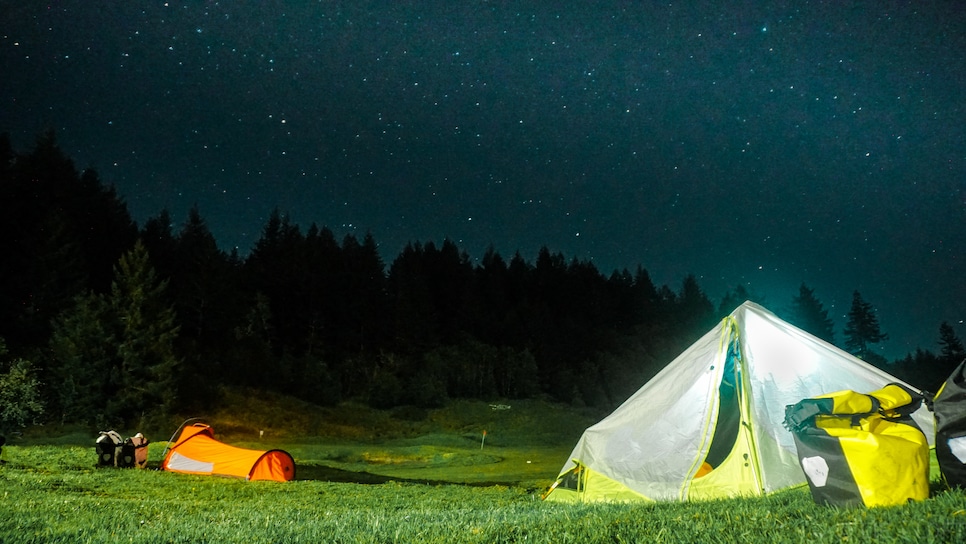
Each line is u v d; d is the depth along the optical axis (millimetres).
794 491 7367
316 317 72750
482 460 32719
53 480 12664
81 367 39531
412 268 95312
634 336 93625
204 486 13859
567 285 104500
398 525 6367
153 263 65188
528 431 57281
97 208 63750
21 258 48594
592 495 9867
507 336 82812
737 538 4477
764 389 9016
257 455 16703
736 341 9453
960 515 4074
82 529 6668
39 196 55812
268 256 81875
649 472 9422
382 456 33656
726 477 8828
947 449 5008
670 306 108375
